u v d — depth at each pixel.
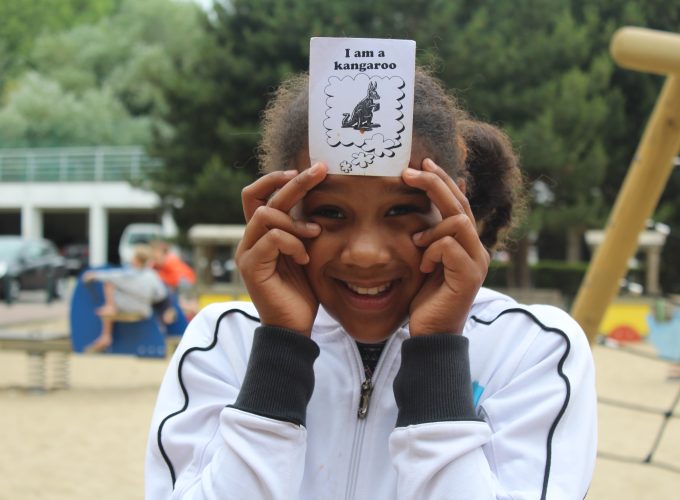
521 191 2.32
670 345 9.50
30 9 47.62
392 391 1.58
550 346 1.55
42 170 31.89
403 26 16.12
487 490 1.36
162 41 45.59
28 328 14.82
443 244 1.42
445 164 1.55
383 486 1.51
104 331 8.02
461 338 1.44
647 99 16.52
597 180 14.79
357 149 1.38
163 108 17.95
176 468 1.55
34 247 20.88
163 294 8.23
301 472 1.44
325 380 1.61
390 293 1.51
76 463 5.64
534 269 17.56
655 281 14.01
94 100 40.44
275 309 1.47
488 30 16.50
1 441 6.25
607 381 9.29
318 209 1.47
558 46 15.44
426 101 1.55
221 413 1.46
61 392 8.41
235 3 16.73
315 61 1.39
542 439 1.46
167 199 17.45
